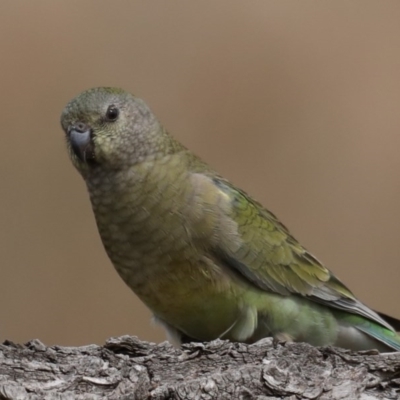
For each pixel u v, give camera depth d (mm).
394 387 9016
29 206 15500
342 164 15992
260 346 9281
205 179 11562
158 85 16406
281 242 11906
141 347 9320
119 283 15219
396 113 16281
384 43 16688
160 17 16812
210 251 11383
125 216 11406
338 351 9242
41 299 15000
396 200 15758
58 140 15906
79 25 16578
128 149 11398
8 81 16062
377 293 15367
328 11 16922
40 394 8719
